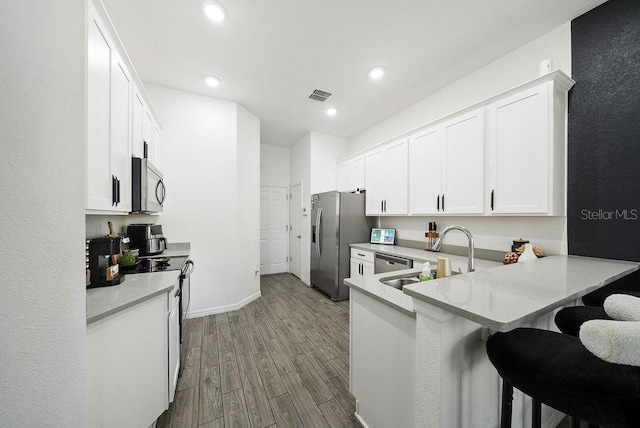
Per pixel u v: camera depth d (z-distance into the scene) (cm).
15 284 57
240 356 205
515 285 97
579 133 171
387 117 358
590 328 51
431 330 86
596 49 164
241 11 167
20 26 58
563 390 62
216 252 296
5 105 56
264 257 502
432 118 286
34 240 61
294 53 213
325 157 432
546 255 189
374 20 176
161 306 134
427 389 88
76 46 72
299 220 473
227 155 303
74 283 69
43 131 63
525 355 71
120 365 108
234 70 239
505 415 82
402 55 215
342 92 283
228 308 304
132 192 167
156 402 129
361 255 328
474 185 212
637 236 150
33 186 60
